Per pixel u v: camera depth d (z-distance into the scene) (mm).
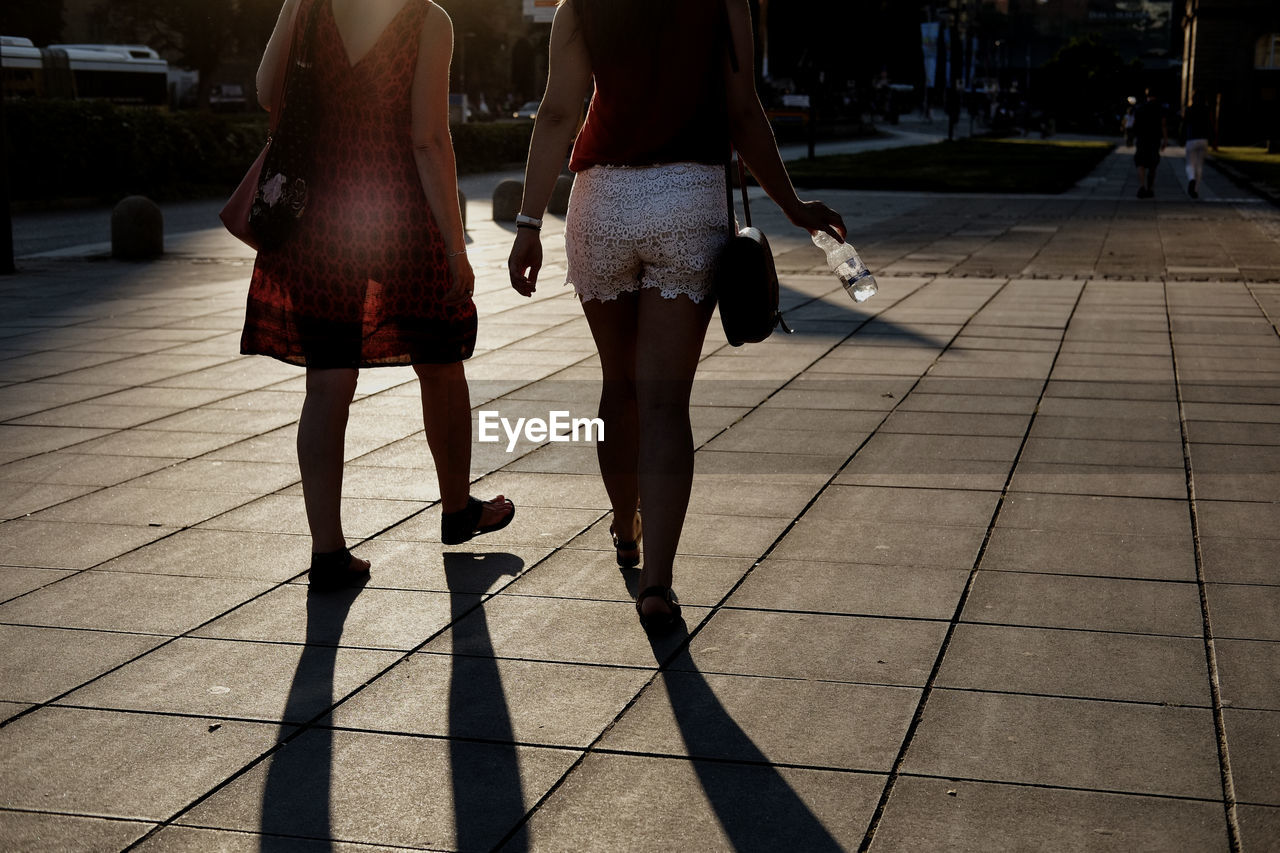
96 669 3271
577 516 4605
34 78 37969
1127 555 4098
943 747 2816
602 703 3057
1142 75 87688
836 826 2492
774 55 65500
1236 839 2436
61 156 21891
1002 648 3365
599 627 3541
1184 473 5055
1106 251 13602
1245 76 56438
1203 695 3074
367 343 3920
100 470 5219
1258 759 2746
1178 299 9977
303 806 2586
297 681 3197
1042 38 161500
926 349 7789
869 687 3133
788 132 53125
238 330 8750
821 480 4988
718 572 3967
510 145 35406
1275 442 5523
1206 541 4234
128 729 2938
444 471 4137
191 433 5840
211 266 12836
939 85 88625
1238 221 17297
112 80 40344
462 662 3309
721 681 3174
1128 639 3422
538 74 76250
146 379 7059
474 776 2705
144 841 2457
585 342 8195
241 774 2723
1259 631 3467
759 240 3467
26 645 3424
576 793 2631
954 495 4781
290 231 3754
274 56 3834
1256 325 8664
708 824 2504
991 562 4043
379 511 4656
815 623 3551
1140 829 2475
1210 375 6969
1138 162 21922
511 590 3844
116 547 4250
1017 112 71750
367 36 3730
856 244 14484
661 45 3316
